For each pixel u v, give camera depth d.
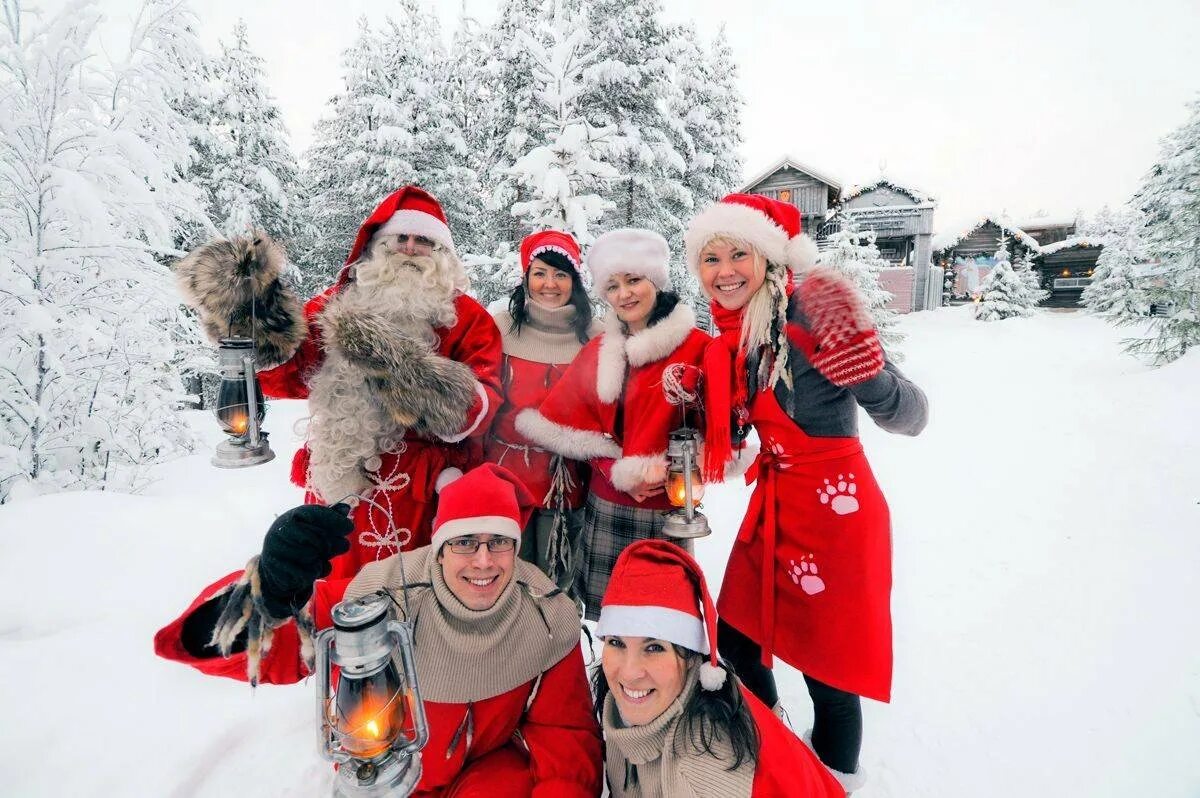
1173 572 3.46
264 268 1.77
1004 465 6.16
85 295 4.88
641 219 12.47
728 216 1.80
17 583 2.74
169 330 5.75
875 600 1.73
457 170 14.97
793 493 1.81
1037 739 2.16
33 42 4.43
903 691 2.48
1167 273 11.98
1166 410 7.89
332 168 15.91
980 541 4.13
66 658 2.31
